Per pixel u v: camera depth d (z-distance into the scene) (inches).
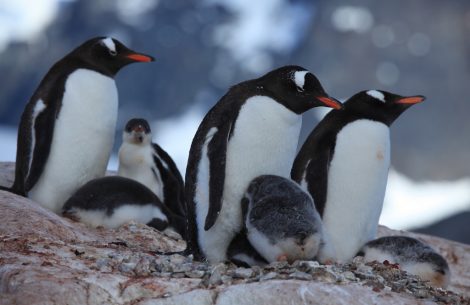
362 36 5807.1
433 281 506.0
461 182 4692.4
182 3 6889.8
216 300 370.9
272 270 397.7
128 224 556.7
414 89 5492.1
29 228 484.7
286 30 6584.6
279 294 365.7
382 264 446.3
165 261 416.5
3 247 440.8
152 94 6235.2
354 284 381.1
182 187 666.8
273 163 457.7
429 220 3814.0
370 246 521.0
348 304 359.6
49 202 614.5
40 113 607.8
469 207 4074.8
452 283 636.1
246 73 6304.1
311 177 526.9
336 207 530.0
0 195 533.0
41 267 398.9
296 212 410.0
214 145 443.5
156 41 6609.3
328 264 417.4
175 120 5984.3
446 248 677.3
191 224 452.4
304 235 402.6
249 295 368.5
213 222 433.1
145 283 385.4
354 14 5925.2
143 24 6737.2
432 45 5659.5
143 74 6363.2
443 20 5753.0
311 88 454.3
